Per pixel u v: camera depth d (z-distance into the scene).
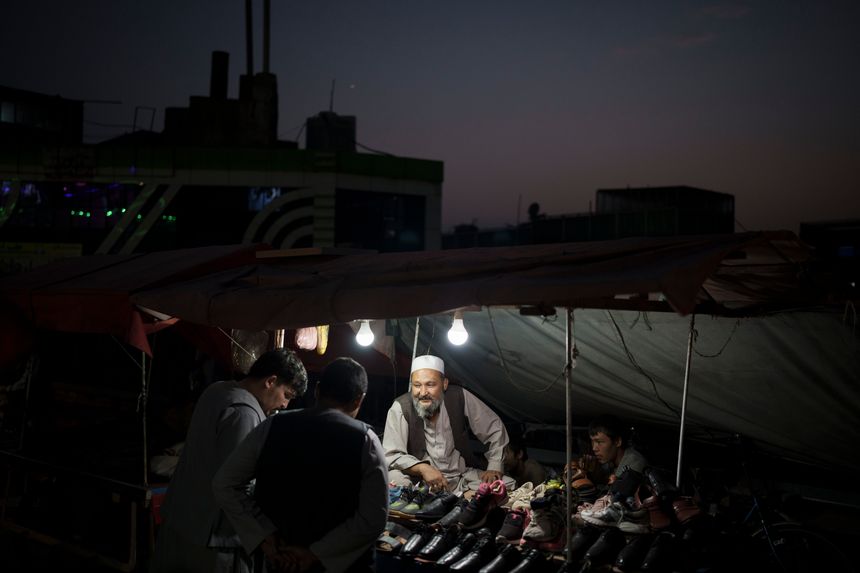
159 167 18.64
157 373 11.19
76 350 12.07
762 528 4.35
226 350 5.97
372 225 19.86
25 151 18.52
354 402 3.40
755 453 5.70
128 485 5.03
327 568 3.13
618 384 5.80
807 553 4.23
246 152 18.88
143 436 5.09
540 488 4.48
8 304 5.30
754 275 4.38
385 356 6.59
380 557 4.12
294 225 19.05
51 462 5.99
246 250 5.79
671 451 5.93
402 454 4.92
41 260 18.55
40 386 8.66
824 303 4.43
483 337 6.11
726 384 5.25
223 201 18.94
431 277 3.79
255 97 20.31
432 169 20.16
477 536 4.04
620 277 3.03
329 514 3.17
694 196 29.12
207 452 3.74
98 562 5.16
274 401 3.92
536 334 5.82
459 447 5.10
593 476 4.90
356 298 3.83
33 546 5.63
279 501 3.19
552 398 6.44
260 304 4.22
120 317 4.87
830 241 20.50
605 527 3.91
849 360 4.63
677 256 3.23
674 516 3.96
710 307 4.47
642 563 3.68
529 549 3.86
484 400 6.97
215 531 3.73
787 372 4.92
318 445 3.20
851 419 4.91
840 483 5.64
